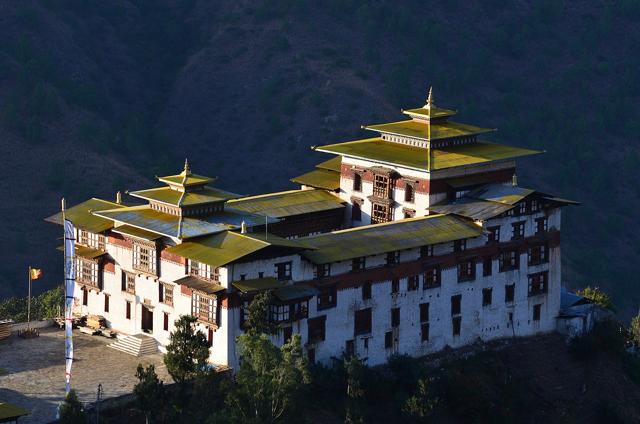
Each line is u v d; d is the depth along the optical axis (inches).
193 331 6732.3
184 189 7647.6
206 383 6525.6
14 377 7042.3
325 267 7347.4
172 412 6466.5
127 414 6688.0
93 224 7810.0
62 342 7628.0
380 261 7544.3
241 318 7091.5
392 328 7647.6
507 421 7618.1
